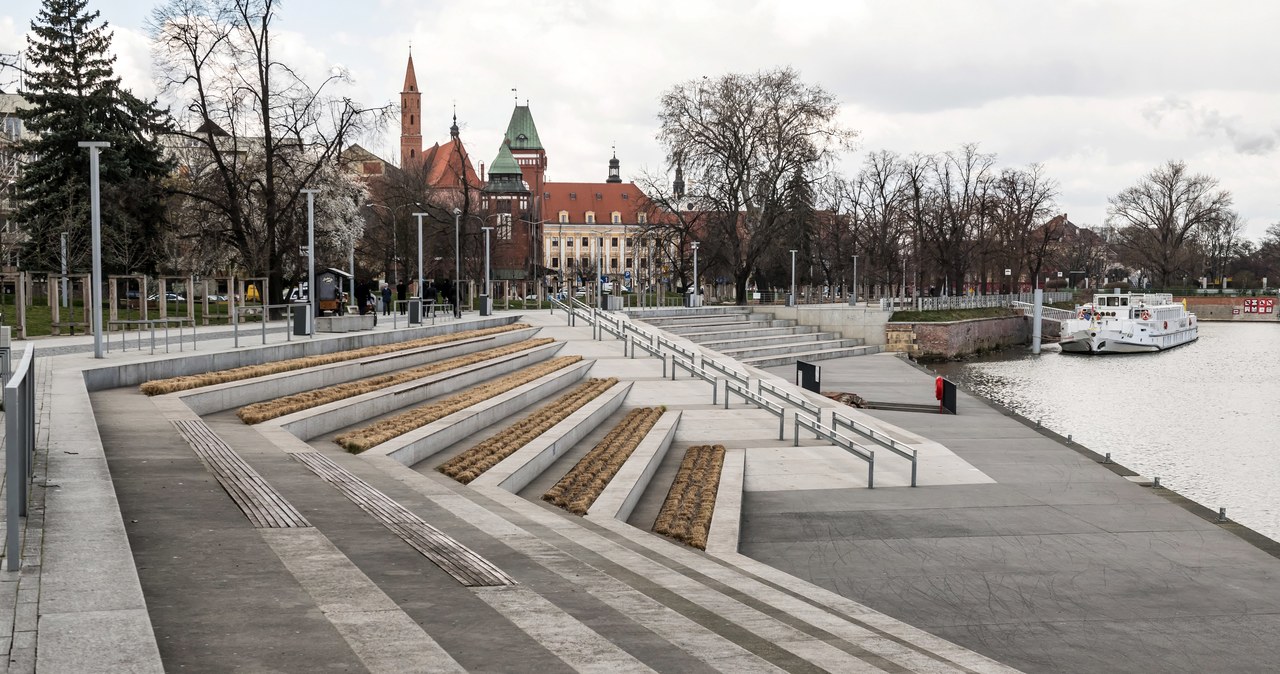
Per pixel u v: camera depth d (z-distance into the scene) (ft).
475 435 77.10
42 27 207.51
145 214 201.67
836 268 400.06
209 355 87.15
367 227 328.08
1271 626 47.70
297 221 179.52
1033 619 48.21
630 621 28.12
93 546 30.09
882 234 378.94
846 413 115.44
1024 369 259.39
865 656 29.25
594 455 75.10
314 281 146.72
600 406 96.78
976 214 363.76
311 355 106.42
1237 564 59.11
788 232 259.39
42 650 22.02
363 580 29.68
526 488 64.03
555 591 31.19
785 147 253.44
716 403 116.37
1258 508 93.97
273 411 65.72
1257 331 439.22
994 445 106.22
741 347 226.79
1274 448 131.23
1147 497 78.23
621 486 64.49
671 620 28.37
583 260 611.06
